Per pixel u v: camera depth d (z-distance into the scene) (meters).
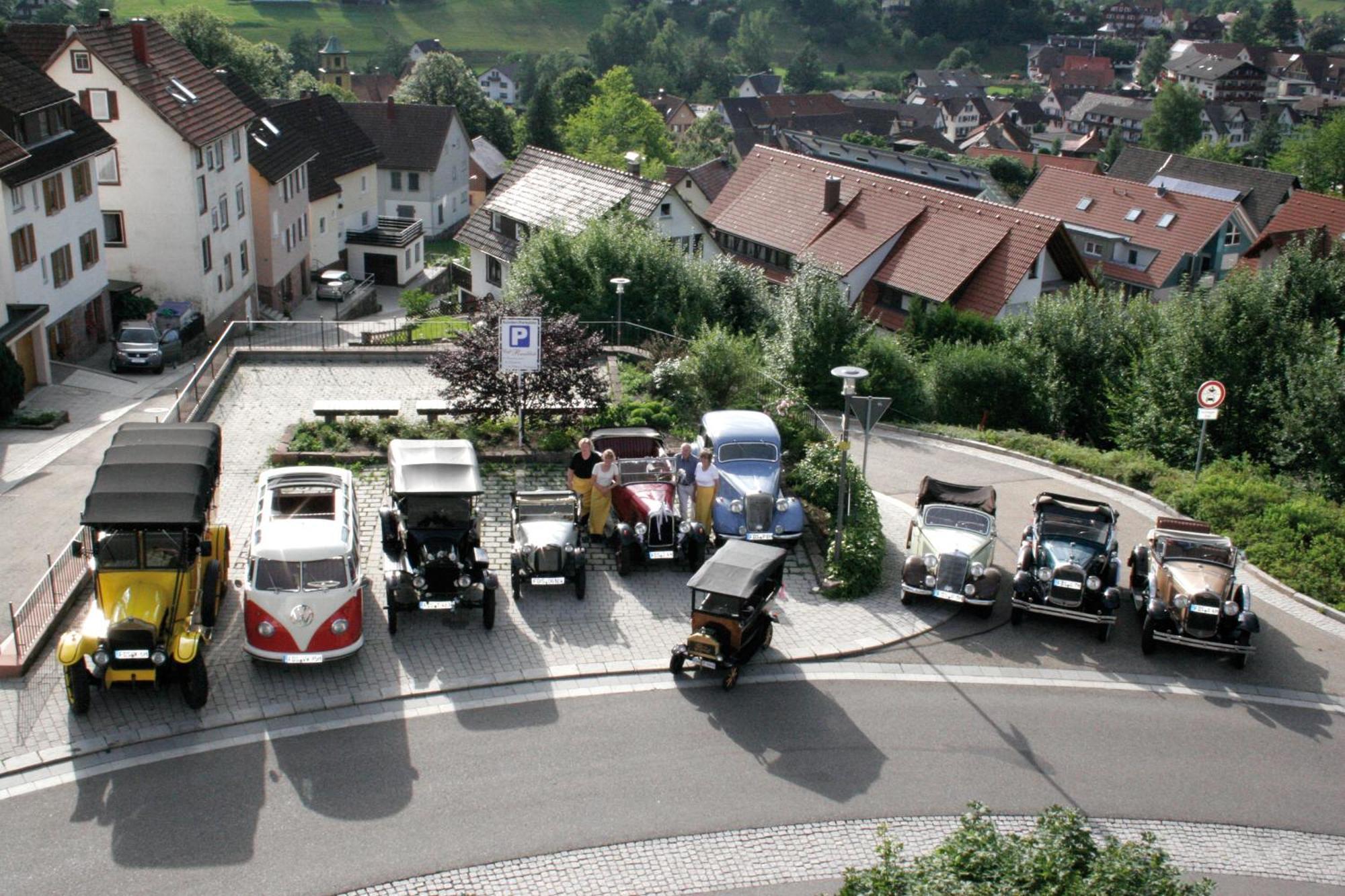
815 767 16.50
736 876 14.38
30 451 29.81
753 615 18.28
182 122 46.28
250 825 14.73
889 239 49.97
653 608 20.50
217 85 51.72
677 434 27.20
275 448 25.69
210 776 15.61
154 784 15.38
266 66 99.62
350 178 69.94
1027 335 37.03
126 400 37.03
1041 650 20.08
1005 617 21.12
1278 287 34.81
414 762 16.14
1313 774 16.98
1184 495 26.44
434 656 18.67
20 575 21.52
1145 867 10.91
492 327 27.34
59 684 17.45
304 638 17.52
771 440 23.67
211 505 19.53
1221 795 16.41
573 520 21.09
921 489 22.98
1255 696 18.98
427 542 19.94
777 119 160.50
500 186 53.44
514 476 25.19
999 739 17.42
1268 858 15.22
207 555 18.41
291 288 60.16
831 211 53.25
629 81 119.81
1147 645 19.94
